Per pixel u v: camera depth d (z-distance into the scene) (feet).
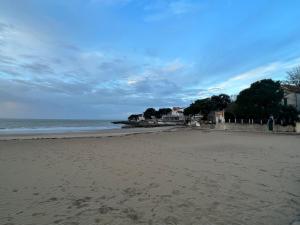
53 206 17.89
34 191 21.58
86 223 15.02
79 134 117.80
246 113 138.72
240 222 15.02
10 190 21.86
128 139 80.84
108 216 16.10
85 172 28.96
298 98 150.71
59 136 100.58
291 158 38.11
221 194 20.53
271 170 29.50
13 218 15.72
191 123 244.42
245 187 22.49
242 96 145.07
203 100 269.64
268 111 128.16
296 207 17.48
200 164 33.83
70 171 29.53
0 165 33.40
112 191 21.59
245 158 38.50
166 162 35.55
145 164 34.04
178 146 57.67
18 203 18.52
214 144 60.23
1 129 188.65
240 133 105.09
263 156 40.32
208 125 174.19
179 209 17.26
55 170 30.12
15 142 67.97
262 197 19.69
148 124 327.26
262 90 134.00
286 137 80.02
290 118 122.93
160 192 21.24
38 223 14.98
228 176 26.68
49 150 49.83
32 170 30.12
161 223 15.01
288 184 23.40
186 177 26.40
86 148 53.62
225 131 123.03
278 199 19.20
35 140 75.66
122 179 25.68
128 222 15.17
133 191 21.58
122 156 41.57
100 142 69.00
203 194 20.57
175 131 138.51
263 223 14.88
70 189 22.20
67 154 44.04
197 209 17.22
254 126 123.65
